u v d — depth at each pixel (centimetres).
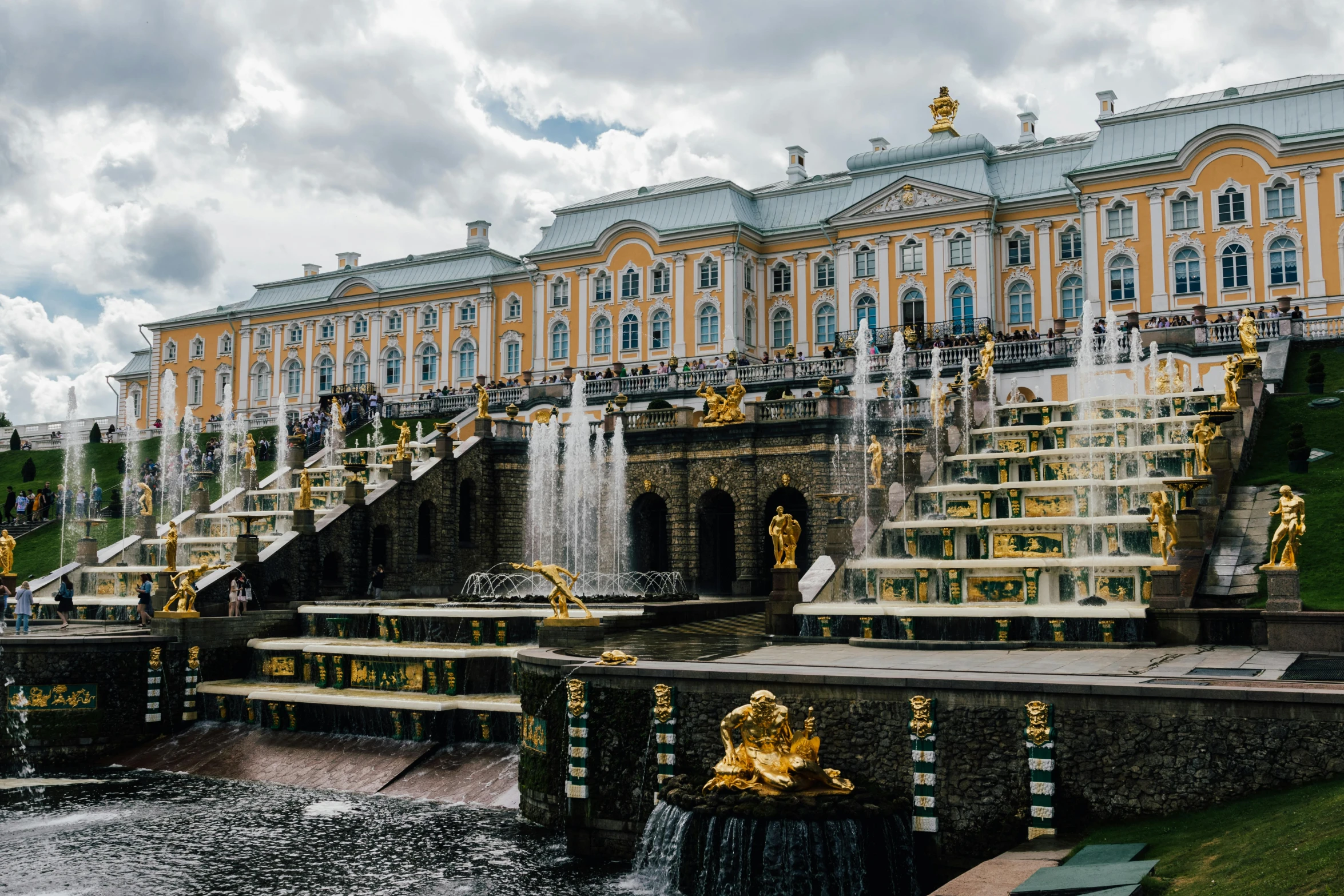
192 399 10469
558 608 2848
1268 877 1315
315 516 4494
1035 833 1795
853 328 7425
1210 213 6444
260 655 3662
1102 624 2638
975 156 7231
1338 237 6125
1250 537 3284
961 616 2766
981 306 7006
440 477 4981
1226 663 2214
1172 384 4775
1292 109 6388
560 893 1989
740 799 1839
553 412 5391
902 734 1923
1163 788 1738
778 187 8588
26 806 2780
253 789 2911
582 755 2216
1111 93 7544
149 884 2123
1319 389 4506
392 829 2456
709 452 4738
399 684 3219
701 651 2633
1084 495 3631
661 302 7900
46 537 6028
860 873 1786
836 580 3306
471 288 9056
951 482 4112
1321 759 1647
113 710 3378
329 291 9938
